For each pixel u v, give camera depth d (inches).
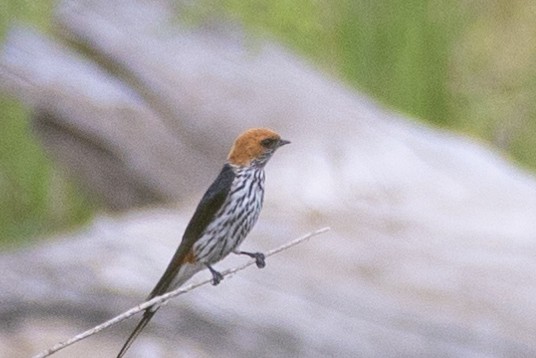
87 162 488.7
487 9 618.8
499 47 620.4
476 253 392.2
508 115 600.1
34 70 484.1
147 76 485.7
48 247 376.5
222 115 477.7
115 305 350.9
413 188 444.5
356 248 397.1
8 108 553.0
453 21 565.9
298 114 479.2
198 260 298.8
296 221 420.5
